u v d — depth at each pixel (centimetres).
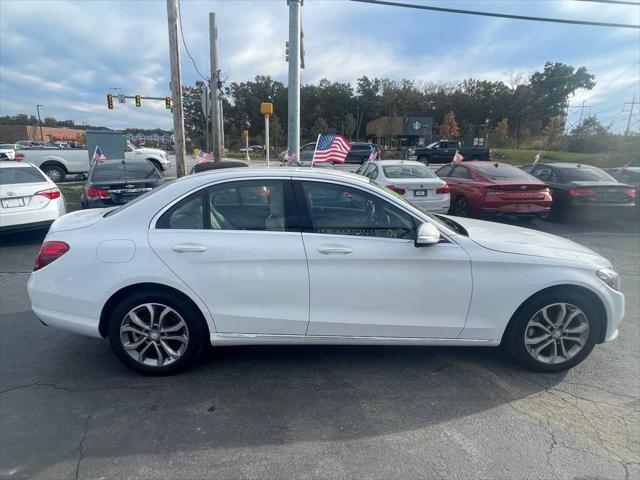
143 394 305
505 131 4856
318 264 312
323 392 310
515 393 311
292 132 1180
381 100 7162
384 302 318
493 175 955
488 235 349
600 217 958
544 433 267
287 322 318
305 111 7625
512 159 3453
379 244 314
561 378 332
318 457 244
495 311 323
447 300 320
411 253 314
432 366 348
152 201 322
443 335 326
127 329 320
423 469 235
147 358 329
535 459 244
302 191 323
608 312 327
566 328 330
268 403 296
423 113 6931
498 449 252
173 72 1211
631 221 1054
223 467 235
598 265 329
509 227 398
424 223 310
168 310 319
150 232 314
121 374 331
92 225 324
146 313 321
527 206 907
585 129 4222
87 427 268
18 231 707
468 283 318
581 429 271
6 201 693
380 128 5878
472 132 6331
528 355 333
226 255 309
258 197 322
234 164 920
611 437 264
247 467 235
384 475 230
